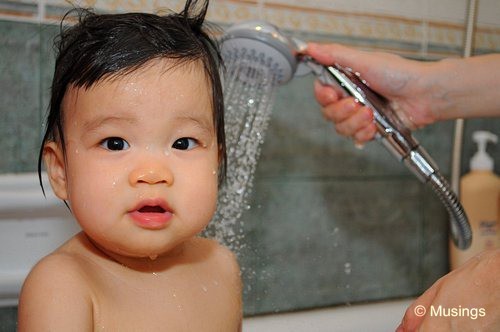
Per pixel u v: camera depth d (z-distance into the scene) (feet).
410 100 2.79
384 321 3.22
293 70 2.54
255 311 3.16
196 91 1.88
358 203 3.43
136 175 1.74
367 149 3.44
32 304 1.70
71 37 1.95
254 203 3.14
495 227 3.49
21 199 2.62
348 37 3.35
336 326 3.13
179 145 1.86
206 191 1.87
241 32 2.36
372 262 3.47
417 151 2.62
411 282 3.56
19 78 2.73
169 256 2.07
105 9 2.83
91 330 1.74
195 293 2.04
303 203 3.28
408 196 3.56
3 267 2.65
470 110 2.78
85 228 1.79
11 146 2.73
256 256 3.16
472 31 3.50
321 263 3.33
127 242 1.77
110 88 1.77
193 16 2.34
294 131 3.24
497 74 2.67
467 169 3.62
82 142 1.79
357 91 2.64
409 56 3.51
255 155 3.06
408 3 3.49
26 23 2.73
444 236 3.64
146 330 1.86
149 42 1.86
